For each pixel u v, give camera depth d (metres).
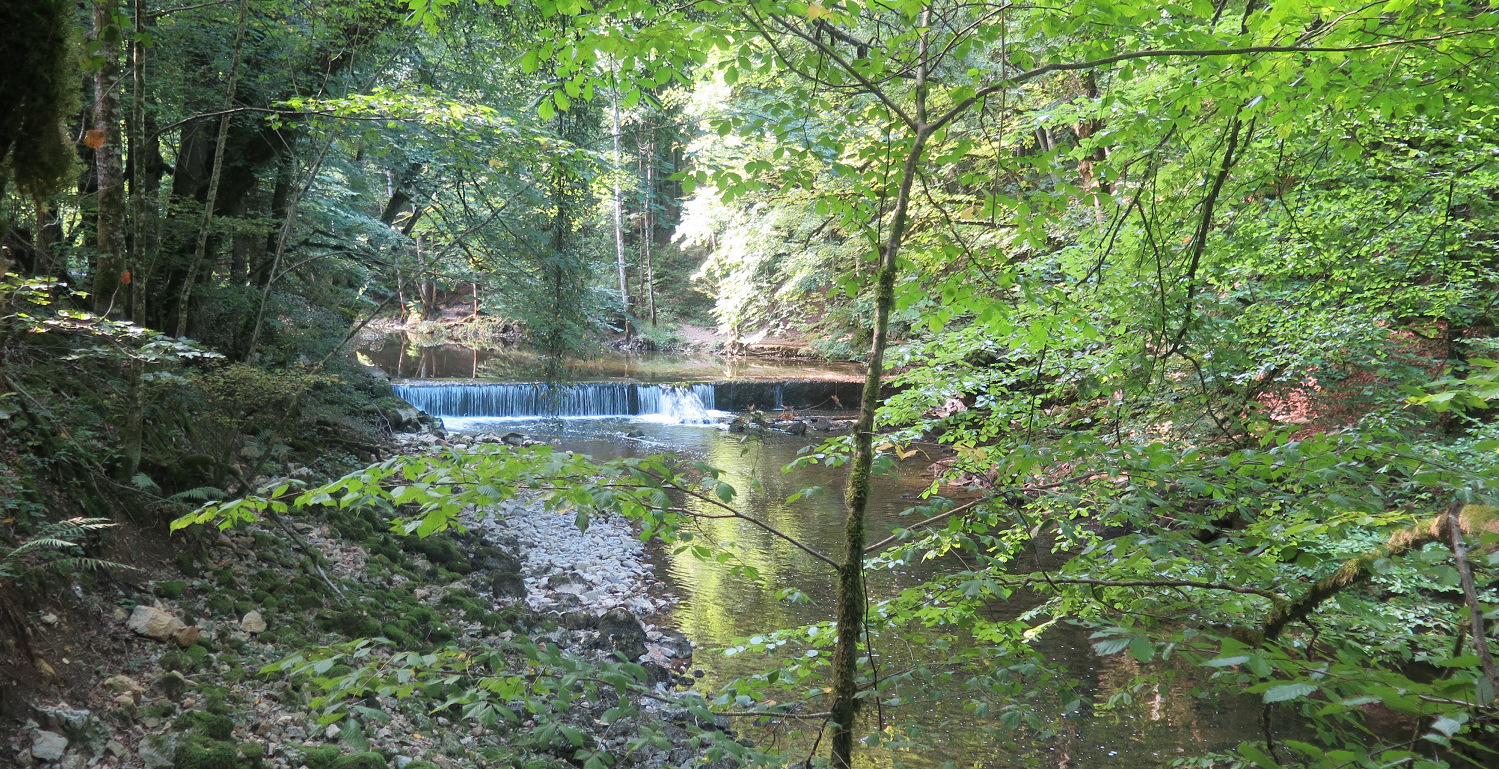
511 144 6.75
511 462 2.39
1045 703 6.25
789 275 15.64
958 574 3.00
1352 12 2.94
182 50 7.89
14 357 5.52
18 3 2.17
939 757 5.46
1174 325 4.11
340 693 2.17
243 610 5.20
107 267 5.16
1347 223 5.70
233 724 4.05
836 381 22.66
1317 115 4.59
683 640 7.38
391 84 9.36
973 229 6.25
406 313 31.59
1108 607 3.26
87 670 4.01
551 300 9.63
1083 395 4.31
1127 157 4.47
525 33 8.25
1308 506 2.63
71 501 4.88
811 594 8.75
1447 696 1.35
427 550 8.03
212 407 7.12
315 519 7.46
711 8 2.85
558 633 6.94
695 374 24.83
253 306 9.44
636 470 2.48
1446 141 6.02
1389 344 5.75
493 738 4.95
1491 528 1.51
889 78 3.33
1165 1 3.24
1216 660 1.62
